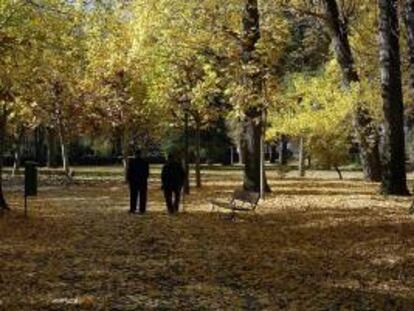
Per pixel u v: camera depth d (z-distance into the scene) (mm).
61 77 38656
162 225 18312
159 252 14281
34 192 20750
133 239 15938
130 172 21641
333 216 19250
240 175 50469
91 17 31312
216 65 25875
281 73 27844
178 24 25688
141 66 30938
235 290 10906
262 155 25422
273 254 13977
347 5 33562
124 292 10664
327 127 34062
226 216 20203
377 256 13602
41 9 22203
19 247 14742
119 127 42875
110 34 35938
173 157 21328
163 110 35750
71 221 19484
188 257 13695
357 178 42531
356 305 10086
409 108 31766
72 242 15508
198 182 35000
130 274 12039
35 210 23188
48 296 10281
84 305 9758
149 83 31812
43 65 23031
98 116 41312
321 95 33625
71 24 26391
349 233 16281
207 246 14969
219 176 48812
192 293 10664
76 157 74188
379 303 10234
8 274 11828
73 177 47969
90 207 24547
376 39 32438
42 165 71625
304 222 18391
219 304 9984
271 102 24969
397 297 10594
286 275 12031
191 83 29812
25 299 10055
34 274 11875
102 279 11586
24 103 24656
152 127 43688
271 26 25547
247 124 27422
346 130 35812
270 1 26516
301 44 38812
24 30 21453
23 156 73812
